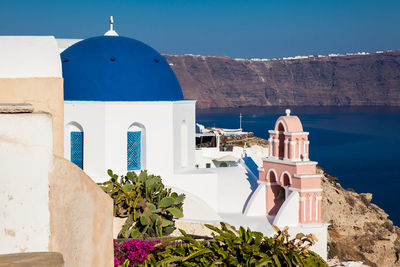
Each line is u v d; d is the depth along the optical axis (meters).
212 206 23.44
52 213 4.74
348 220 43.09
